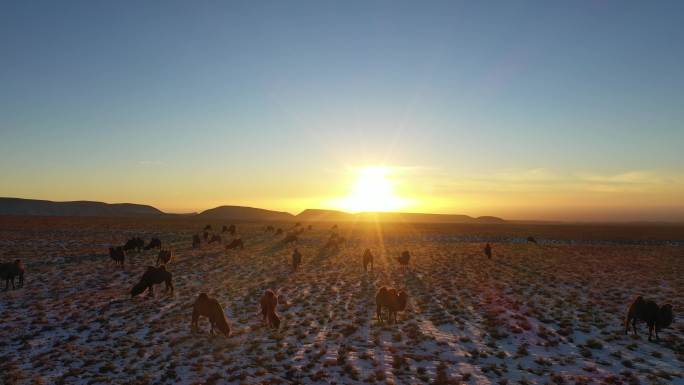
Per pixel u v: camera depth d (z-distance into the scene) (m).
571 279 31.05
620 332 17.42
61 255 40.50
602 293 25.83
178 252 46.25
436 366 13.66
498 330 17.80
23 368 12.96
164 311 20.06
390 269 35.97
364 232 94.69
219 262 38.59
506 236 87.81
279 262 39.50
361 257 45.16
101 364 13.39
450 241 71.94
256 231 86.88
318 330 17.55
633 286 28.34
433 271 35.00
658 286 28.42
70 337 15.89
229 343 15.45
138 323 17.97
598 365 13.83
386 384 12.18
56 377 12.30
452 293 25.72
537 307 21.86
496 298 24.08
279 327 17.81
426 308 21.72
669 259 45.78
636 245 69.50
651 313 16.23
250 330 17.25
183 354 14.33
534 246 62.81
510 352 15.18
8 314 19.22
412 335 16.80
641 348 15.42
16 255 39.69
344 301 23.22
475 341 16.41
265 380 12.22
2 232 65.19
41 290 24.61
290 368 13.30
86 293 23.86
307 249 52.69
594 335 17.06
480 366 13.73
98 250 45.38
